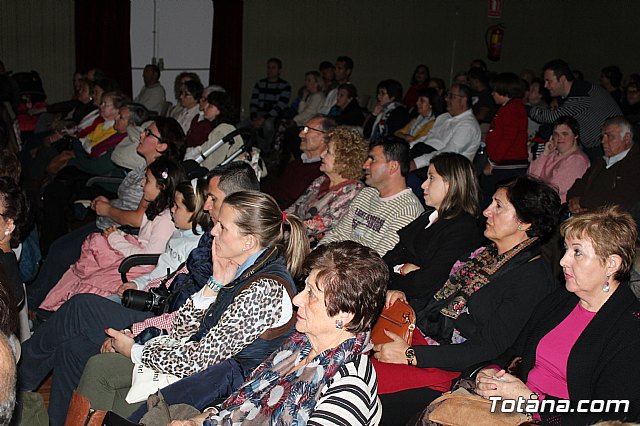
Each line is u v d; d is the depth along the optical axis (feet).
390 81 24.36
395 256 10.74
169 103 28.96
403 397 8.04
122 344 8.43
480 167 20.16
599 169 14.44
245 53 35.37
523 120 18.49
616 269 6.69
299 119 28.94
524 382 7.43
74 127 20.18
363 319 6.06
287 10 35.81
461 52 40.11
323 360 6.05
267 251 8.05
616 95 28.55
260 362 7.80
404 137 22.16
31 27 30.86
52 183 16.43
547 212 8.12
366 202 11.92
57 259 13.43
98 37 31.78
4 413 4.47
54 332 9.41
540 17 41.27
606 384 6.64
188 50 34.01
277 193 15.61
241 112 35.70
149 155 14.39
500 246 8.55
